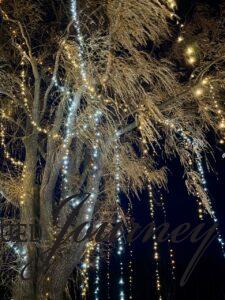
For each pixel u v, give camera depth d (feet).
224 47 32.42
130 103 29.71
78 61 26.99
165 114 31.91
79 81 27.43
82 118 28.09
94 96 27.25
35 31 34.32
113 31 27.61
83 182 32.78
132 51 28.30
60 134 31.01
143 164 34.81
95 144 28.81
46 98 29.78
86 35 29.45
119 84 27.53
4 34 33.22
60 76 32.65
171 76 30.27
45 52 33.53
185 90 30.94
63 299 31.73
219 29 33.37
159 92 32.68
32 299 27.37
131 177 34.47
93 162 30.50
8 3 32.65
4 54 33.19
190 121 32.53
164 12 27.73
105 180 34.94
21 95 31.76
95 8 31.07
